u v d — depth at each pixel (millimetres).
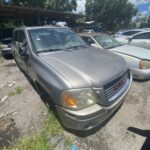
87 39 5660
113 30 35312
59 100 2246
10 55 8594
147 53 4621
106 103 2229
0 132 2816
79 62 2729
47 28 3900
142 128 2742
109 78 2330
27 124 2963
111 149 2373
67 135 2633
